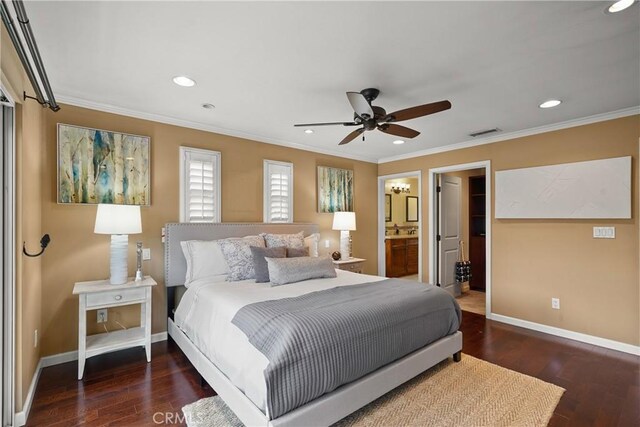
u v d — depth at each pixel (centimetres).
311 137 424
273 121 356
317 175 485
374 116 249
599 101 293
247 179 405
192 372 268
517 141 393
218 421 203
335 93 278
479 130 387
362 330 206
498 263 409
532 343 335
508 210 396
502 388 244
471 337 353
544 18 175
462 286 602
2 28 168
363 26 183
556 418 208
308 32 189
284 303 223
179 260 336
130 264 321
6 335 197
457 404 223
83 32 188
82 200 293
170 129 348
